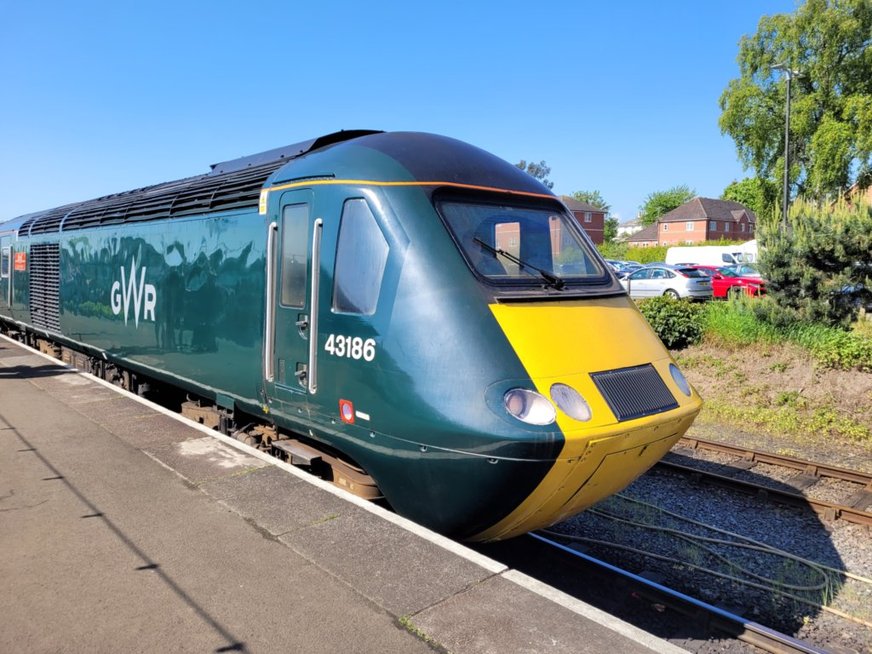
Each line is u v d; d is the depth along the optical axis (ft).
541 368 12.99
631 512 20.86
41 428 21.89
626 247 187.52
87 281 32.50
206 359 21.26
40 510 15.14
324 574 12.20
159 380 26.23
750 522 20.34
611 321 15.28
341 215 15.60
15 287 46.96
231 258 19.79
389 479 14.60
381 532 13.91
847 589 16.30
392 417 13.88
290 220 17.25
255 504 15.44
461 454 12.80
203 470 17.76
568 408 12.62
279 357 17.49
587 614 10.89
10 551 13.10
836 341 36.35
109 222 30.17
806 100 115.34
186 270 22.50
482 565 12.51
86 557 12.86
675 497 22.35
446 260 14.06
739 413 32.83
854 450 28.12
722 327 42.45
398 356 13.82
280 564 12.58
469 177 16.03
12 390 27.94
